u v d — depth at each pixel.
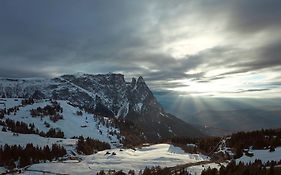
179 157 173.12
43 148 193.38
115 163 158.12
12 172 152.12
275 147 177.12
